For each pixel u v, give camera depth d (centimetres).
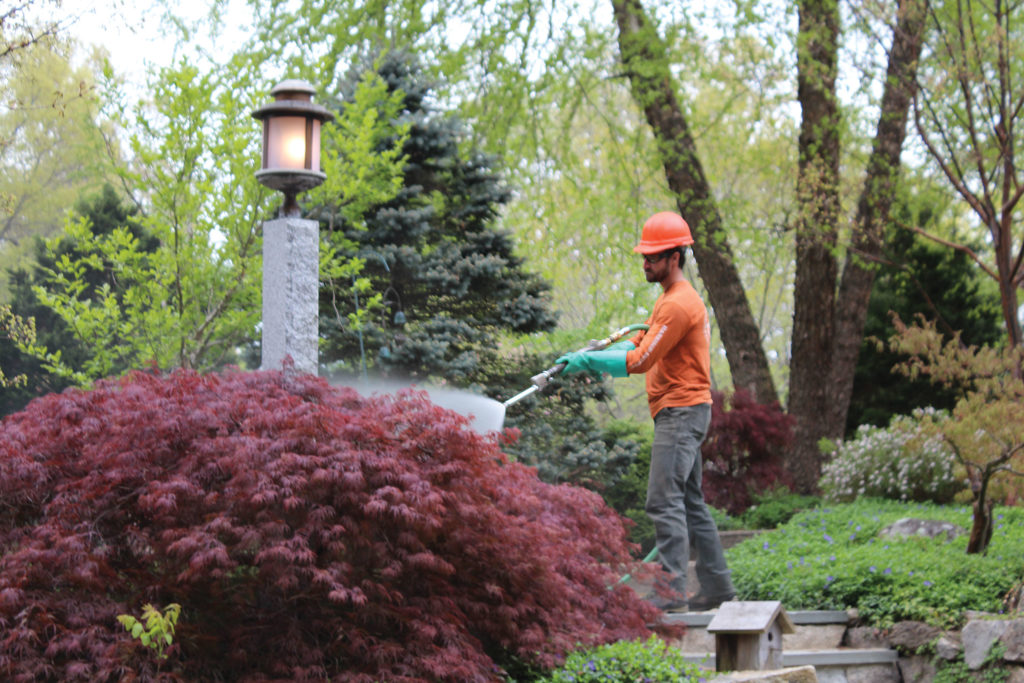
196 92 806
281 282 579
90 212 1432
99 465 402
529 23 1297
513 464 500
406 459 412
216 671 381
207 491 394
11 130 1988
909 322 1469
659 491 603
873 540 796
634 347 605
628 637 505
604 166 1906
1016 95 1184
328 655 399
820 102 1351
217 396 445
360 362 920
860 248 1370
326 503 395
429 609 416
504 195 998
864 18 1196
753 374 1377
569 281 2145
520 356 988
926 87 1170
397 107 958
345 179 854
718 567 629
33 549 364
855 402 1512
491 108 1371
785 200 1750
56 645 345
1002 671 529
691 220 1386
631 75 1375
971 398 720
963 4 1191
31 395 1403
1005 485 692
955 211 1540
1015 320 1088
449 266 938
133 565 395
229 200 826
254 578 399
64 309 810
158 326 828
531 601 452
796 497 1123
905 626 599
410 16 1249
